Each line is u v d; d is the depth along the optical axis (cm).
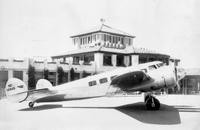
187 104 1562
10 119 1019
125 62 3500
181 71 1234
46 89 1266
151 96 1213
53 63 3023
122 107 1409
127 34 3806
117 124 888
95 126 866
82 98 1242
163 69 1122
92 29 3800
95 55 3269
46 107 1402
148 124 877
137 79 1052
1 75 2653
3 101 1834
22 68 2769
